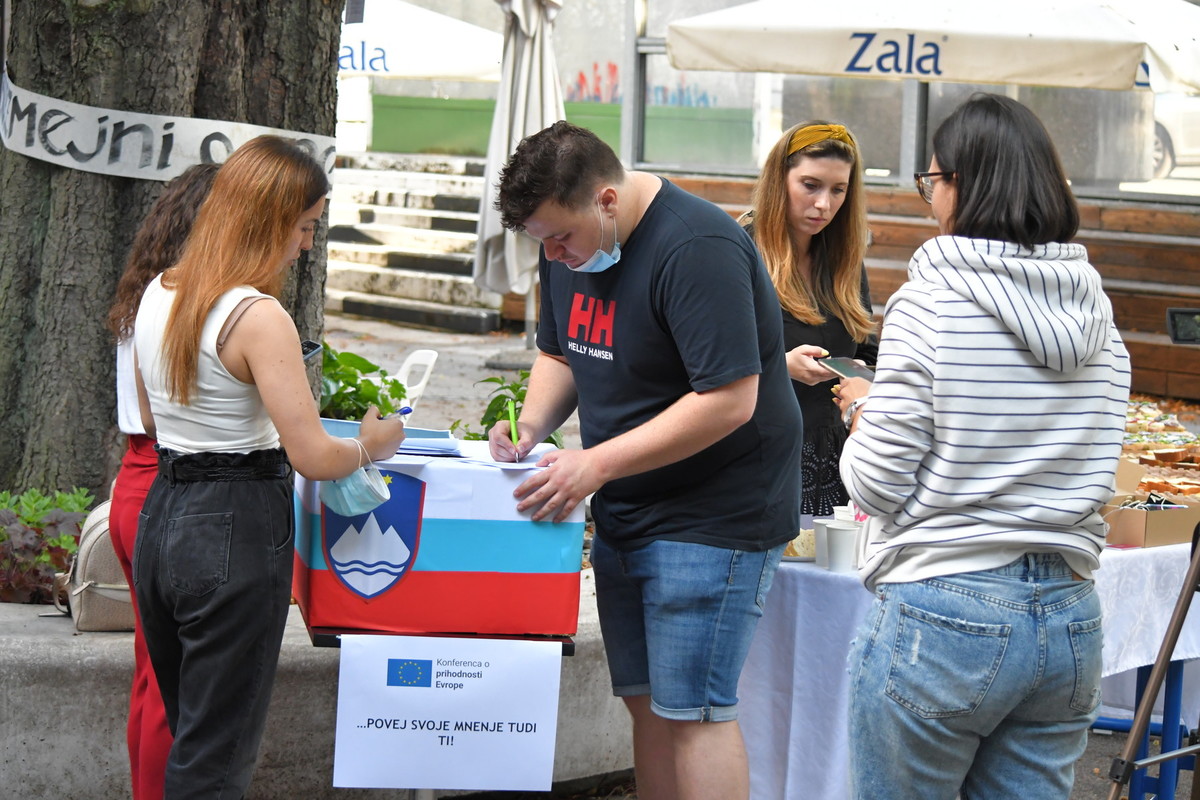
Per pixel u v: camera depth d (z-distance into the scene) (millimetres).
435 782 2889
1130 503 3561
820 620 3162
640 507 2840
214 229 2684
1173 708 3633
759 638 3283
